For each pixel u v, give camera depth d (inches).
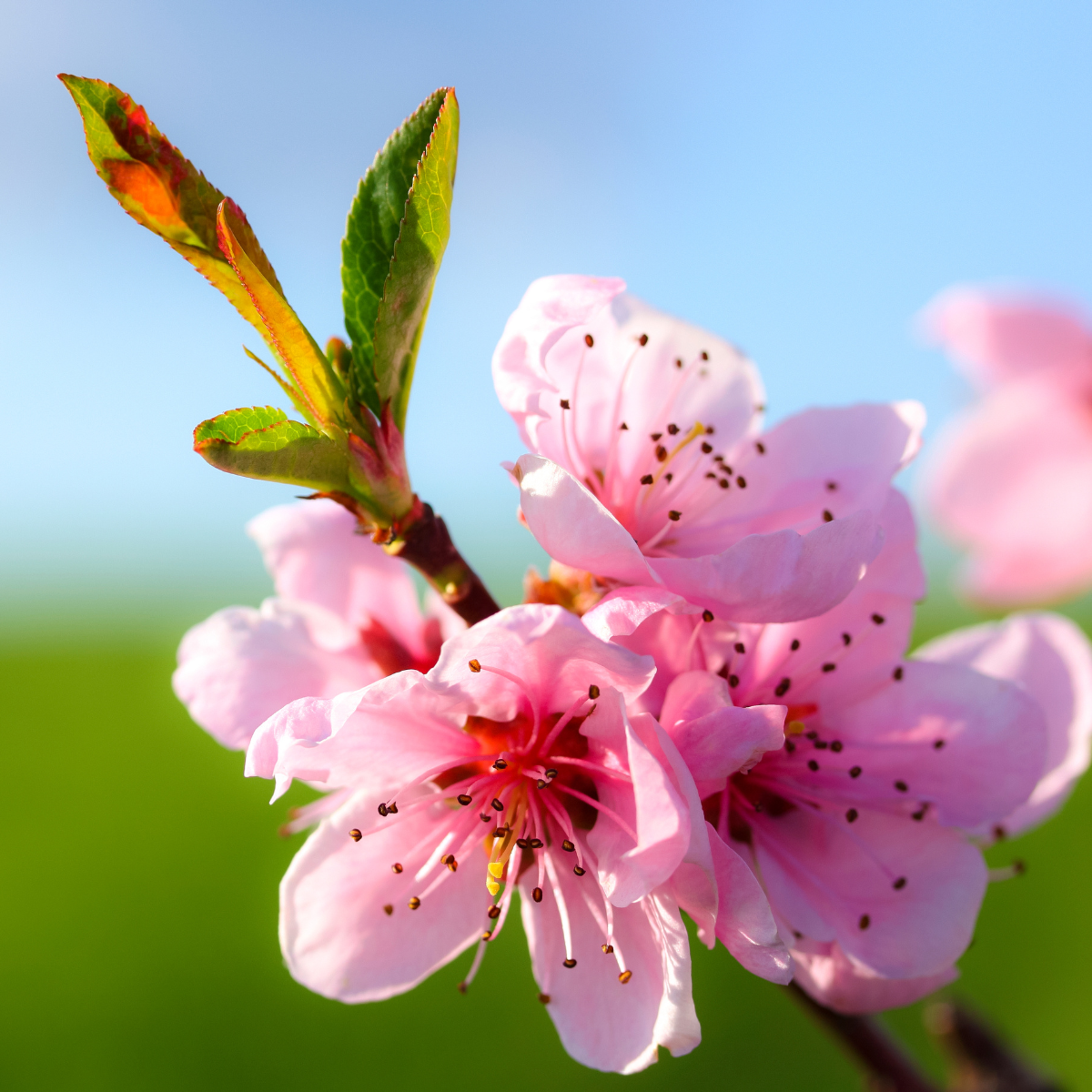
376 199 9.9
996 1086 10.7
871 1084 10.5
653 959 9.8
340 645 10.5
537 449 9.8
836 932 10.0
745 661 10.1
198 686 10.4
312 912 9.9
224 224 9.4
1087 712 10.7
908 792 10.1
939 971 9.9
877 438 10.2
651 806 9.4
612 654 9.5
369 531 9.9
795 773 10.2
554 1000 9.9
